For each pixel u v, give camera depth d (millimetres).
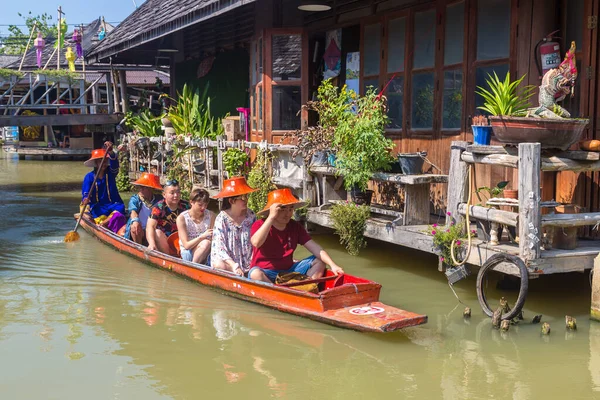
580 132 5961
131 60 21125
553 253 6074
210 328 6031
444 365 5148
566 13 7250
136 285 7512
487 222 6625
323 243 9734
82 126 27547
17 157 29828
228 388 4738
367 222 8172
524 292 5762
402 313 5789
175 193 8570
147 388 4750
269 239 6699
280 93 11812
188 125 14648
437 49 8938
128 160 17531
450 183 6840
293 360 5270
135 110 23281
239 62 15055
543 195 7363
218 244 7180
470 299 6883
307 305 6078
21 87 28438
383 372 5023
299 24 11953
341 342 5656
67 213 13086
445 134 8844
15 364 5203
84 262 8695
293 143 11555
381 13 10008
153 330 5988
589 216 6137
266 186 10266
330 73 11602
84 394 4656
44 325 6152
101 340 5738
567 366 5109
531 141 5922
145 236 9156
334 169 8672
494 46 8000
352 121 8211
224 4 10875
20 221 12070
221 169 12023
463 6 8438
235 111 15438
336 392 4672
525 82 7480
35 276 7953
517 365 5141
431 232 6941
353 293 6109
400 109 9750
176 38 18266
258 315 6371
